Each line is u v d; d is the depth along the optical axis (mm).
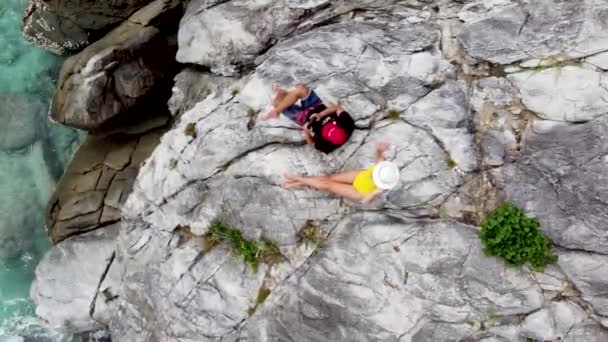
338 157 10023
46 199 14984
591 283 9234
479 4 10000
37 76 15672
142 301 11984
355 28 10438
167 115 14633
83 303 13125
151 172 11969
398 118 9906
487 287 9547
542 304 9453
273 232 10516
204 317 11117
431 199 9781
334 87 10148
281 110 9266
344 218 10227
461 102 9766
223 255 11055
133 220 12305
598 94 9172
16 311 13938
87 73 13742
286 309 10469
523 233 9336
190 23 12258
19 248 14562
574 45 9328
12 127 15195
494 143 9711
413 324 9852
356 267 10055
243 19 11594
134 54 14086
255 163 10555
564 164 9312
